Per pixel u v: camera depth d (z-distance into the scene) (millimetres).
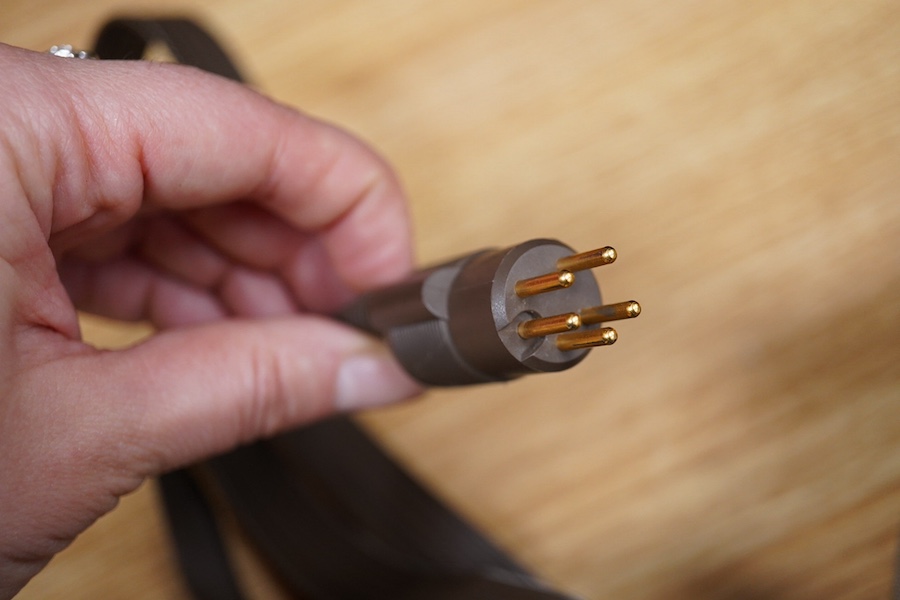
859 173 354
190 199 294
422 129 377
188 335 290
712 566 341
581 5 380
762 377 348
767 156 360
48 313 263
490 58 380
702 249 356
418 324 269
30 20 395
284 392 299
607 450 350
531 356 247
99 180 271
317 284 346
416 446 358
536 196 366
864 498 337
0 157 250
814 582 336
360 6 390
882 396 341
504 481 353
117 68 275
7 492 259
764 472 343
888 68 359
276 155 300
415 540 345
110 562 354
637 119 367
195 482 354
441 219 368
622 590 344
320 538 349
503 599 315
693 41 371
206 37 339
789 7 368
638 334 353
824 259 351
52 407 263
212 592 346
